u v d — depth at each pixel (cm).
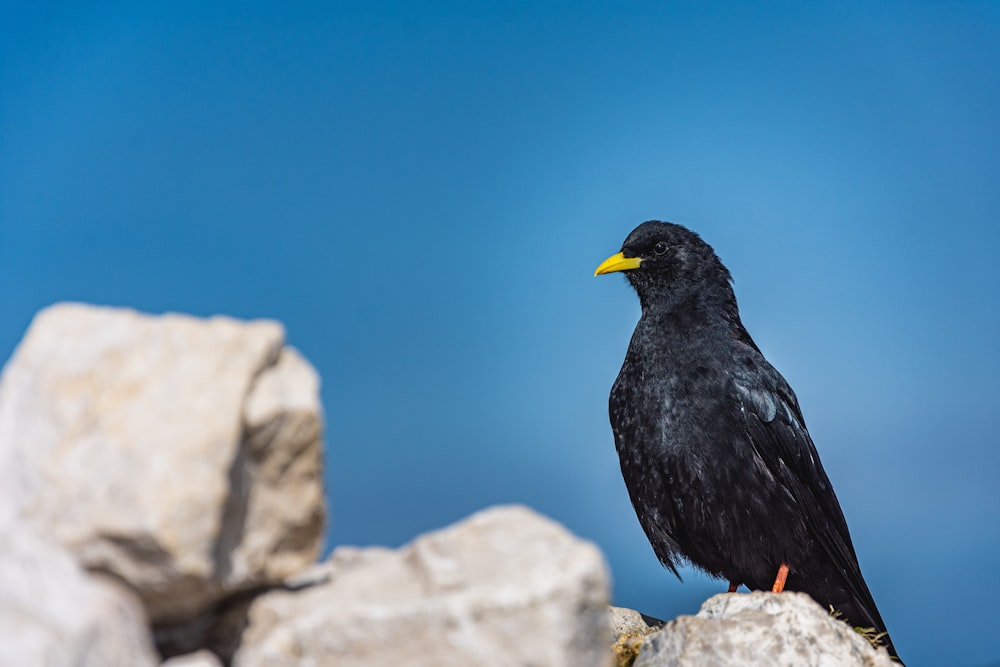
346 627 749
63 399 759
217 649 814
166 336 786
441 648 736
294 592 826
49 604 671
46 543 705
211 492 715
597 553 784
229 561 771
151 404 745
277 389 783
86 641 660
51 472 728
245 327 798
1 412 789
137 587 722
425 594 770
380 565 841
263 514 794
